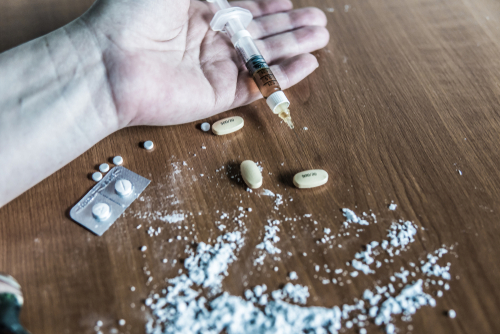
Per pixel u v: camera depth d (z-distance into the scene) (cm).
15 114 65
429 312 57
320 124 83
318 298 59
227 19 87
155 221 68
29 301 59
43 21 100
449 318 57
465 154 77
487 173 74
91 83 69
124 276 62
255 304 59
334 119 83
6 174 63
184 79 76
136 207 69
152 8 76
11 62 70
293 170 75
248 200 71
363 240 65
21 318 57
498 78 91
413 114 84
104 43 72
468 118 83
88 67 70
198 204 70
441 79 91
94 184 73
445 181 73
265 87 79
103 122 71
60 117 67
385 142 79
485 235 65
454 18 106
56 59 70
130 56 71
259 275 62
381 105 86
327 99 88
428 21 106
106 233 66
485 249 64
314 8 99
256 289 60
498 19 106
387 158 76
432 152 77
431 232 66
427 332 55
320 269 62
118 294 60
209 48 88
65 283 61
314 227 67
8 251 64
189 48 86
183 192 72
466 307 58
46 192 71
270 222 68
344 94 88
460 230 66
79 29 73
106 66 70
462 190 71
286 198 71
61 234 66
